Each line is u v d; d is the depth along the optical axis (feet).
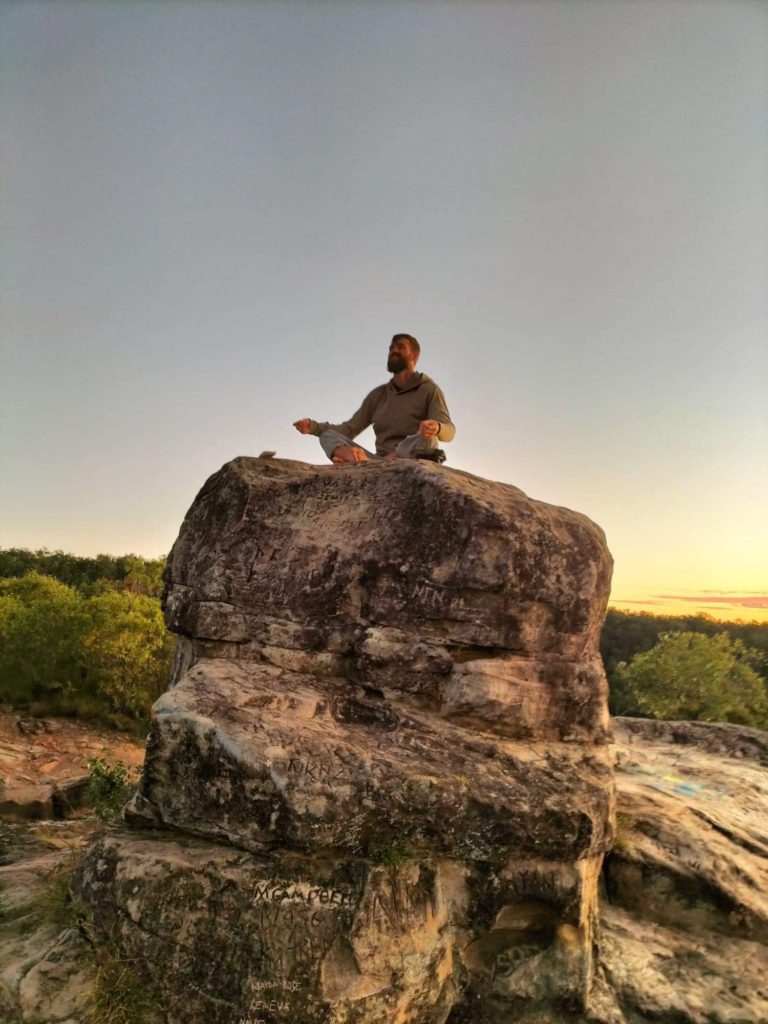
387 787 10.27
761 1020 10.58
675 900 12.54
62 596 53.31
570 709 12.66
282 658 12.84
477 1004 10.48
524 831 10.68
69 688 38.09
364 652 12.60
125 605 43.19
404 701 12.46
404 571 12.76
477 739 11.85
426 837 10.39
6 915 11.64
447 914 10.52
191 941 9.52
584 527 13.46
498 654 12.54
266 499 14.11
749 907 12.10
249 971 9.21
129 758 32.24
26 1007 9.34
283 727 10.96
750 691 46.68
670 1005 10.73
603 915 12.44
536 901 10.85
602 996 10.87
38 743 32.04
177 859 10.10
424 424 15.12
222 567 13.66
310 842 9.83
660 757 20.10
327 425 18.21
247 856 10.21
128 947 9.73
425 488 13.07
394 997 9.50
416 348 17.93
